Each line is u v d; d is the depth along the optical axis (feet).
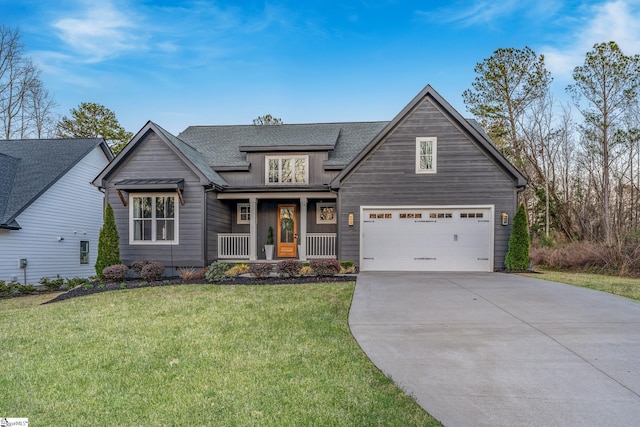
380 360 17.06
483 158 45.14
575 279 38.63
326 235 50.83
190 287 36.09
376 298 29.19
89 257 64.03
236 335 20.58
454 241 45.32
